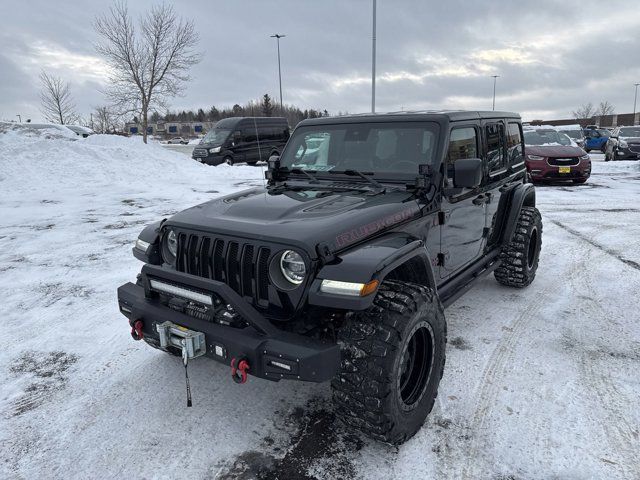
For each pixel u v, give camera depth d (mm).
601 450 2684
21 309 4875
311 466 2609
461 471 2551
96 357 3889
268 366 2424
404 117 3648
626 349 3891
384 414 2504
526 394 3252
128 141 19016
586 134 28953
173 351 3008
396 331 2502
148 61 26031
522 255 5004
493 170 4504
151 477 2551
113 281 5734
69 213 9969
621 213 9539
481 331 4250
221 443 2812
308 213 2883
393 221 2975
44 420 3062
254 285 2660
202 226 2906
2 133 17016
